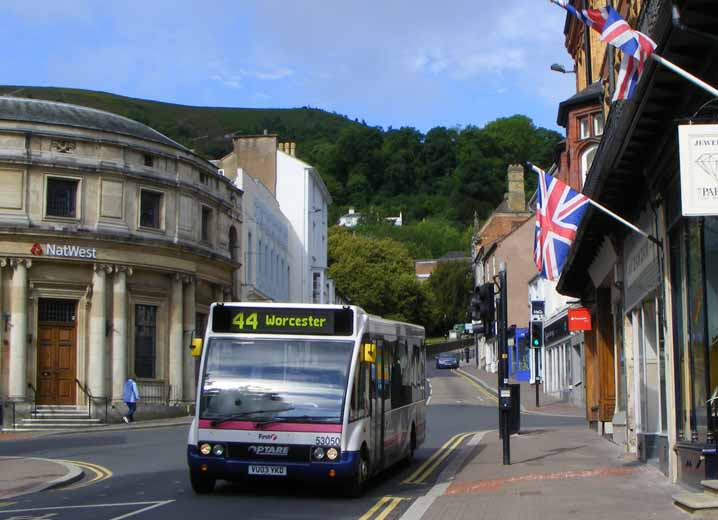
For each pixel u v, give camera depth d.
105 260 36.53
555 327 52.91
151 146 38.72
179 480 16.70
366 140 169.38
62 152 36.09
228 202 45.19
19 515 12.58
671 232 14.00
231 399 14.31
